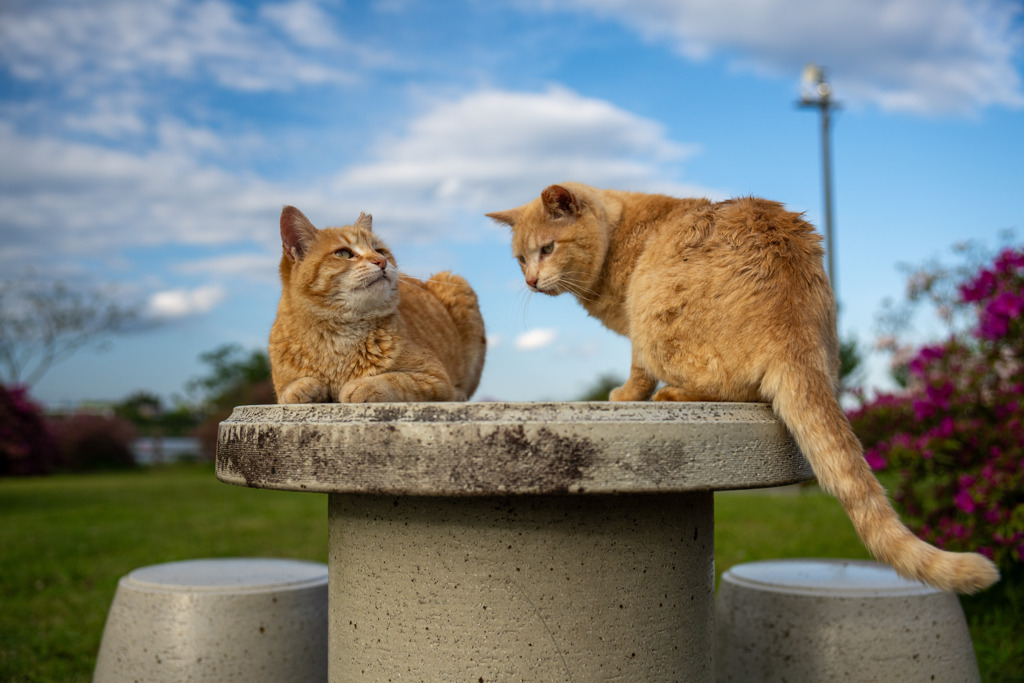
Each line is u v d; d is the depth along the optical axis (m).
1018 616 4.35
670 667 2.13
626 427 1.85
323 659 3.16
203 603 3.01
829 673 2.85
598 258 3.12
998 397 4.96
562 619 1.99
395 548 2.08
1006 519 4.50
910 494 5.19
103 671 3.07
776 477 2.06
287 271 3.00
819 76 15.38
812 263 2.43
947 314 5.95
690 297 2.36
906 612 2.86
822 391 2.09
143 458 23.27
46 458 16.20
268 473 2.04
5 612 4.96
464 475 1.83
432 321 3.30
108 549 6.89
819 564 3.43
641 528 2.08
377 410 1.95
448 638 2.01
